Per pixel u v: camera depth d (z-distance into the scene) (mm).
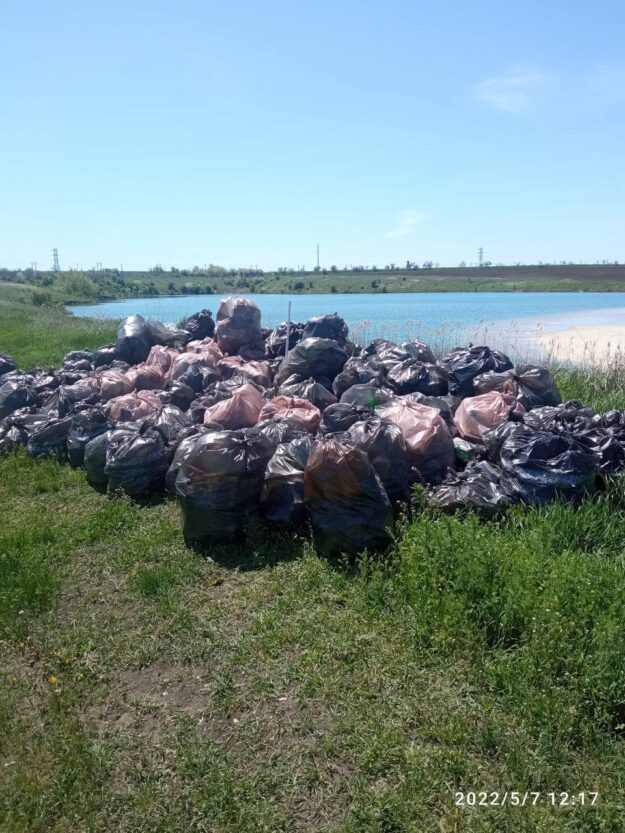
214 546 4676
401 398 6281
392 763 2707
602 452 5211
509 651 3271
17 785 2670
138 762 2787
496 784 2572
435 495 4871
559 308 35062
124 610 3977
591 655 3020
